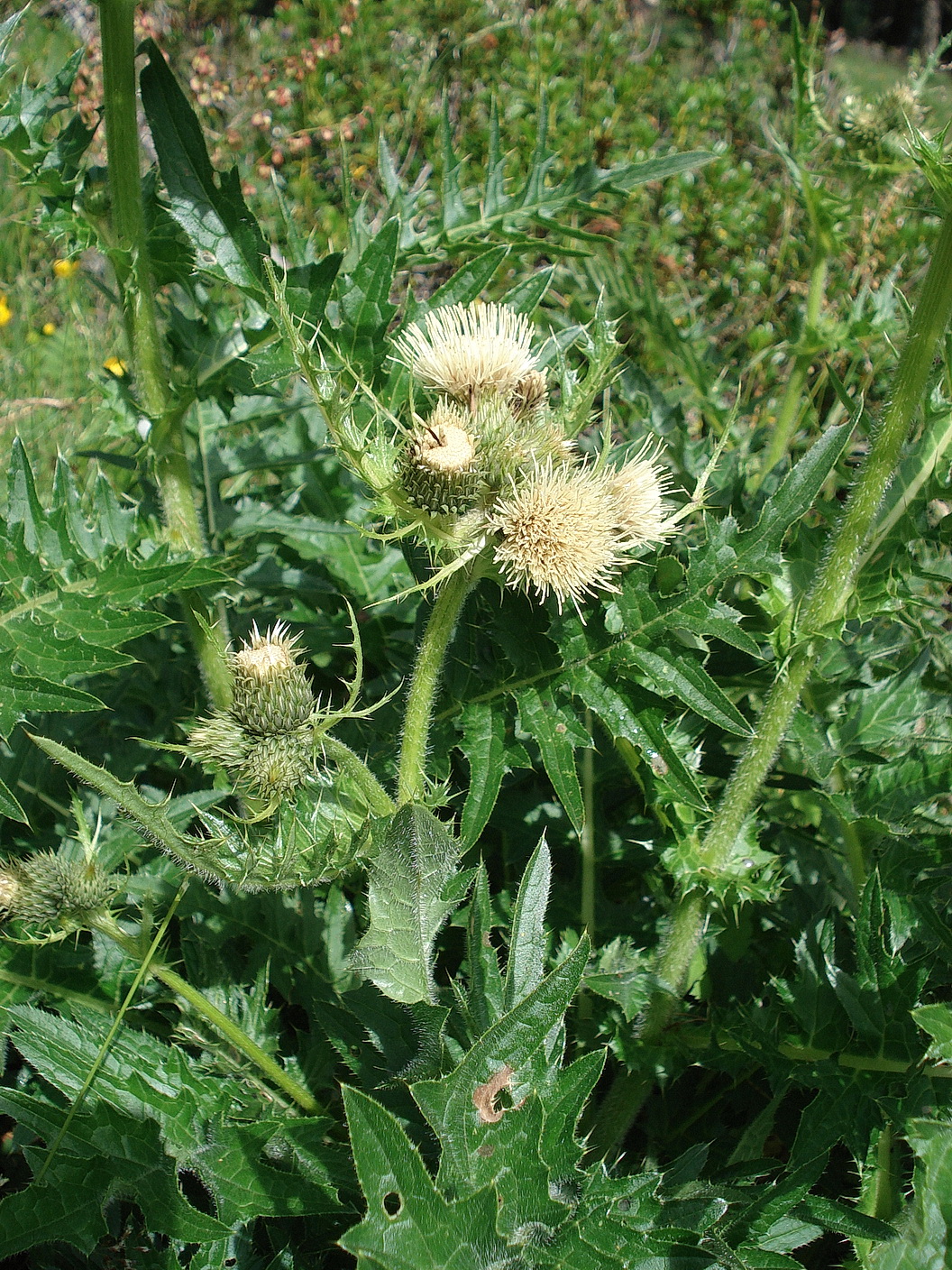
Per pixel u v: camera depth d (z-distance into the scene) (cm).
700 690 30
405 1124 29
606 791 38
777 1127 35
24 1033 30
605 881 40
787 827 39
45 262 76
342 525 42
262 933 36
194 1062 32
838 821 36
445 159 36
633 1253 23
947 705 40
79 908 28
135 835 36
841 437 28
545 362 34
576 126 85
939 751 36
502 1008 27
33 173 31
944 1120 28
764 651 37
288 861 25
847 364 63
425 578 34
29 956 33
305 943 36
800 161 44
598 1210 24
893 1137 32
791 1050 30
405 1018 30
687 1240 23
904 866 34
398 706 38
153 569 30
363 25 94
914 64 47
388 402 33
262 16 112
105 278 75
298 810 28
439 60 92
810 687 37
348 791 28
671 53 112
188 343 33
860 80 120
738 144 92
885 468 30
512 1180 23
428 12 97
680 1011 33
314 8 97
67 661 29
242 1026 34
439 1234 21
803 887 38
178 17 90
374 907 26
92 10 90
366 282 32
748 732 29
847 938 36
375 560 43
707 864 32
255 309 32
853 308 45
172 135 30
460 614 33
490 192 36
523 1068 24
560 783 31
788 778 36
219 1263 28
